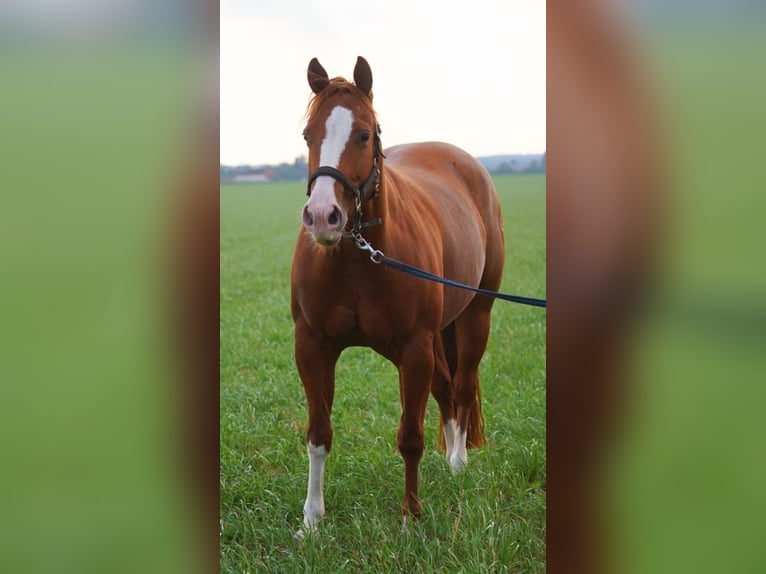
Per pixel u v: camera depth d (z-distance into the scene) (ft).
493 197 17.22
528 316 26.55
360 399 17.71
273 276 39.93
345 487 13.08
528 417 15.79
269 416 16.56
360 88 11.41
